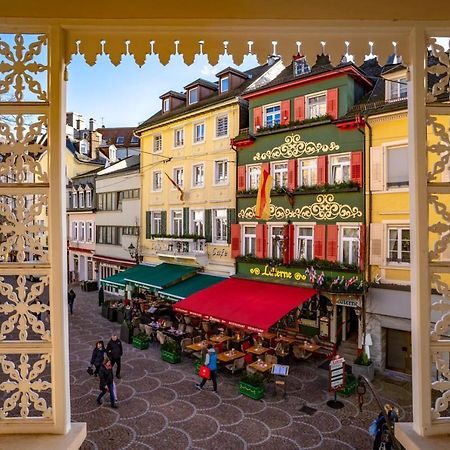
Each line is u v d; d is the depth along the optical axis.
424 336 2.48
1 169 2.46
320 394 11.74
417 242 2.49
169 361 14.30
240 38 2.59
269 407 10.86
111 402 10.74
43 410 2.48
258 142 17.38
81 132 42.78
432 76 12.23
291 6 2.45
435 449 2.34
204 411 10.58
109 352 12.77
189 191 20.55
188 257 19.62
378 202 13.97
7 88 2.49
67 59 2.57
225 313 14.15
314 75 15.29
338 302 14.77
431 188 2.49
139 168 24.19
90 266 30.72
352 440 9.23
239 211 18.05
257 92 17.09
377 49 2.59
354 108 14.84
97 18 2.48
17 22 2.46
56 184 2.46
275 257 16.75
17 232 2.46
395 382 12.89
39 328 2.47
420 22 2.51
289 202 16.23
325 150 15.30
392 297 13.58
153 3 2.44
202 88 21.75
